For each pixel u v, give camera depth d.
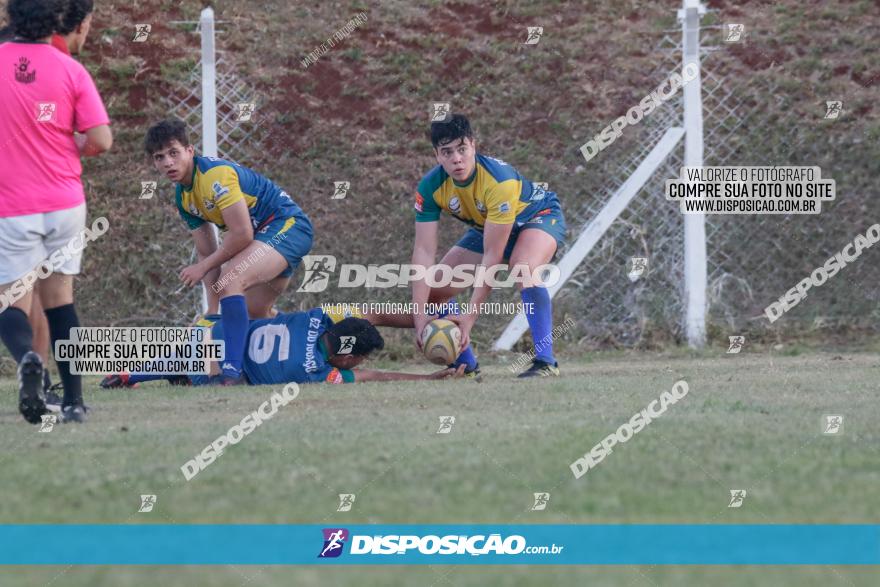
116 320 26.33
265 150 28.77
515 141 29.48
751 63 30.98
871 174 29.08
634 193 26.59
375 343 19.95
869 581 7.71
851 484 10.01
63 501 9.66
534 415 14.16
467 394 16.80
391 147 29.38
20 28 14.38
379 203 28.25
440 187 19.72
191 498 9.72
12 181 14.07
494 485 10.05
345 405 15.66
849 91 30.58
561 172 28.73
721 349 25.91
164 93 29.45
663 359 24.70
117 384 20.09
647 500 9.55
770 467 10.66
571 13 32.62
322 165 28.75
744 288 27.64
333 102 29.94
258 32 31.11
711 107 29.86
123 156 28.50
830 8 32.75
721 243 27.88
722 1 33.09
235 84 29.53
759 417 13.70
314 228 27.66
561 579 7.85
